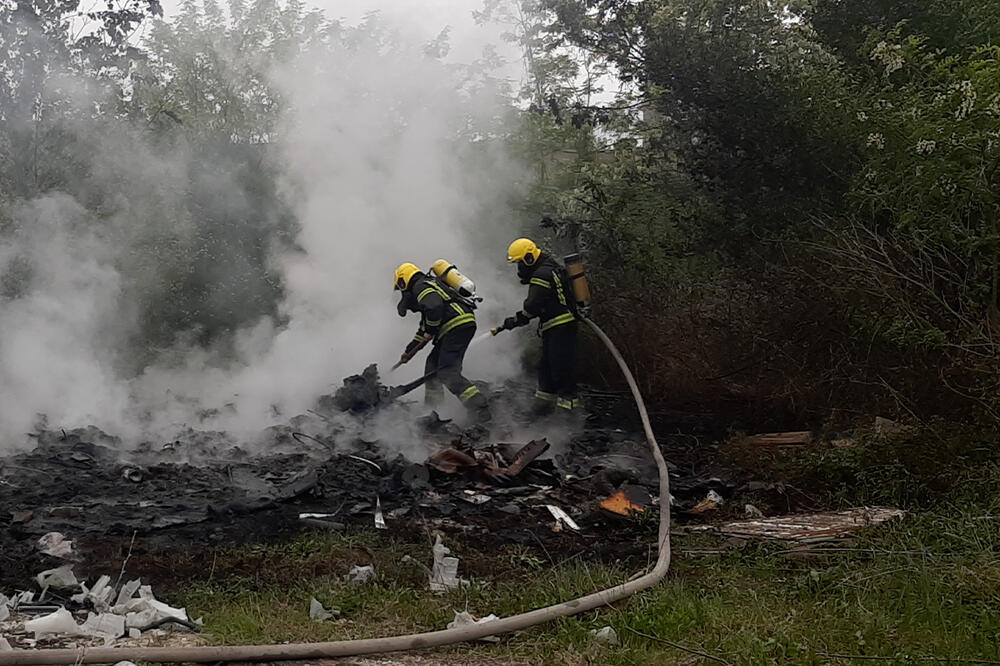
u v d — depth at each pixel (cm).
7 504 620
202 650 386
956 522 544
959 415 775
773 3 1299
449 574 508
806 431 909
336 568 519
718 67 1118
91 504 622
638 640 420
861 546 535
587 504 646
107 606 446
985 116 742
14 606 447
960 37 1015
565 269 951
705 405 1069
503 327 944
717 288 1116
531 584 495
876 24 1123
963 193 757
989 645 399
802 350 977
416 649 404
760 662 389
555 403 962
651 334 1134
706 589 488
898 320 805
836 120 1017
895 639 416
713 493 700
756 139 1079
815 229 1012
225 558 532
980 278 817
